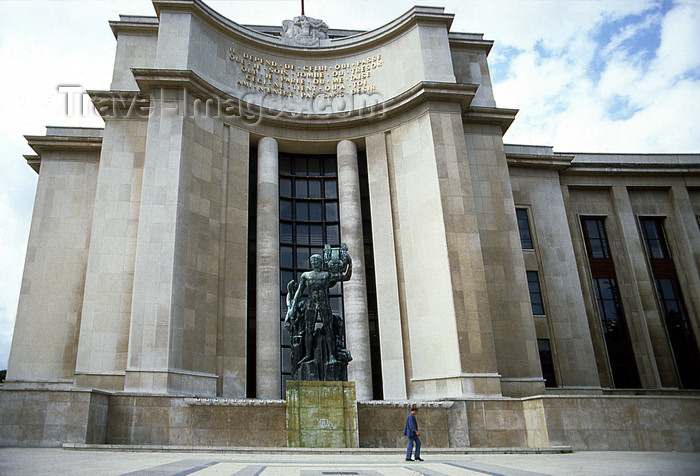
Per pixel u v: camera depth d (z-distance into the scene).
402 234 27.73
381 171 29.12
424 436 20.08
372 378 27.88
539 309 30.62
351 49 31.92
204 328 23.88
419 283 26.42
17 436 16.98
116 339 24.23
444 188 26.61
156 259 23.14
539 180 33.38
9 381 26.08
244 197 27.55
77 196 29.42
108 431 19.05
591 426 18.97
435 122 27.88
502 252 27.92
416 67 29.84
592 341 31.27
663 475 9.51
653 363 31.48
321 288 19.17
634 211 35.50
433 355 25.00
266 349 25.72
